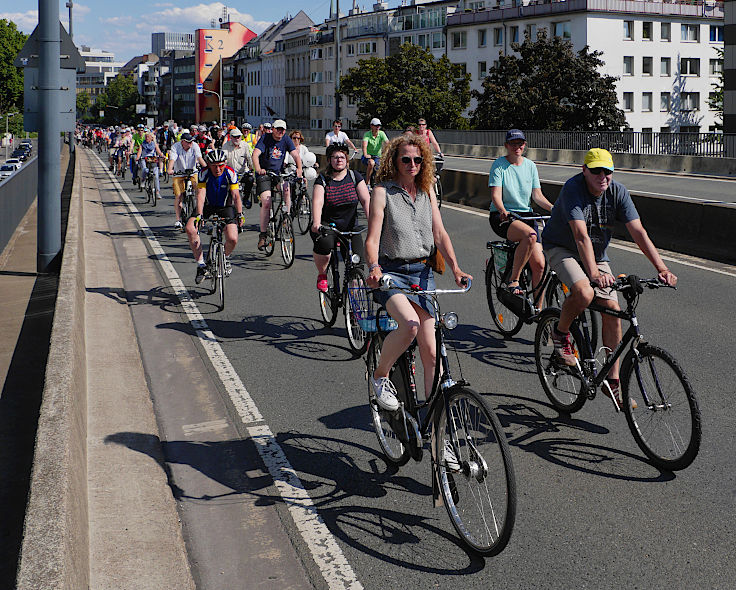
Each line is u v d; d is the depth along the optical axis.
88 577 3.82
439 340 4.64
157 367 7.66
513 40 79.94
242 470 5.38
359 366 7.59
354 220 8.88
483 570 4.13
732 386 6.69
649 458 5.35
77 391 5.54
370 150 18.70
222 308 9.95
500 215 8.19
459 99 71.56
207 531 4.59
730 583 3.97
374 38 95.19
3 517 4.67
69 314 6.96
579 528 4.52
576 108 62.75
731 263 12.68
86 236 16.73
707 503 4.78
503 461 4.03
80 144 111.94
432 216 5.06
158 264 13.32
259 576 4.14
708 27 80.88
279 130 14.78
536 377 7.16
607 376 5.77
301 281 11.72
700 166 36.12
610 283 5.54
